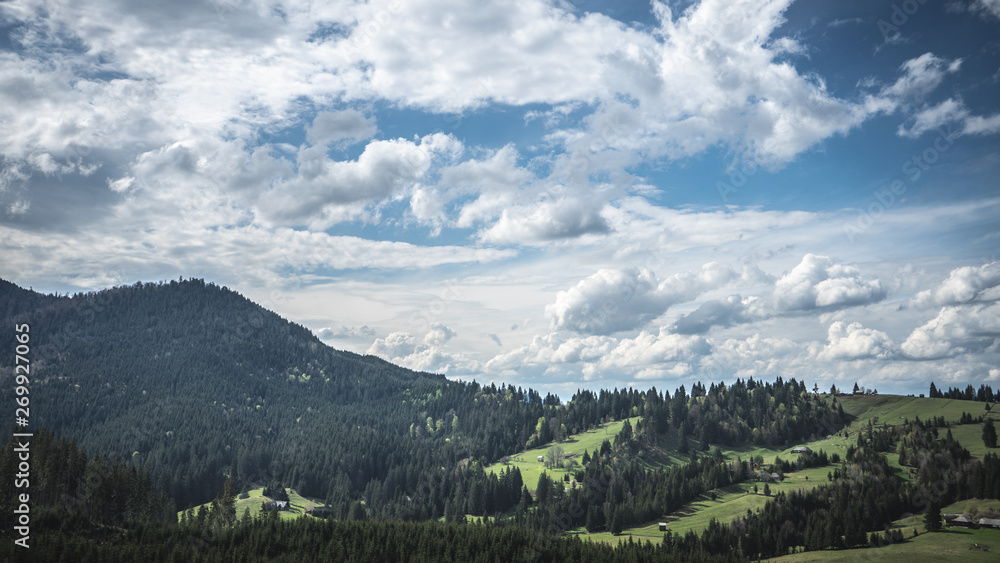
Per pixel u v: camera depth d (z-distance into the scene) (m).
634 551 165.38
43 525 141.88
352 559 153.62
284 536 162.00
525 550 163.88
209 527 164.75
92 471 158.00
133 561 133.25
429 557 158.62
